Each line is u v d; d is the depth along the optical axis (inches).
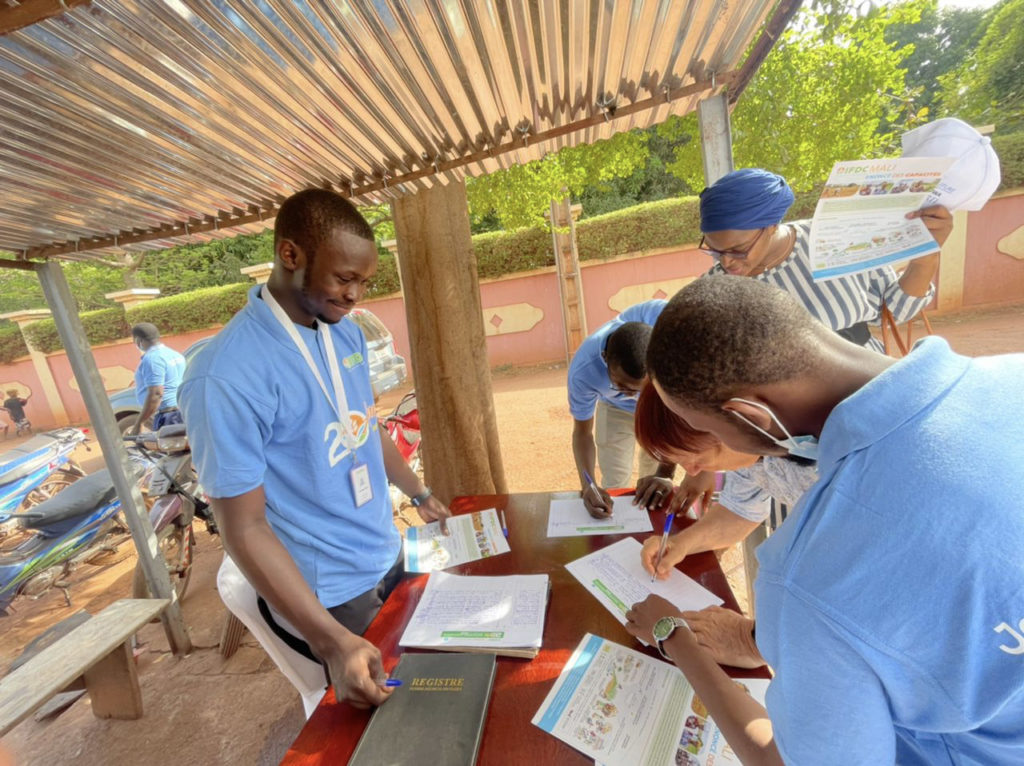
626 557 53.0
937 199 47.0
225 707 90.7
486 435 95.5
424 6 38.7
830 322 58.1
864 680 20.1
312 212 45.1
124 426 262.1
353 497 55.1
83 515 129.4
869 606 19.2
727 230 54.4
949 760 23.4
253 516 45.1
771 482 41.5
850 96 192.7
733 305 22.3
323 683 59.2
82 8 31.9
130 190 64.8
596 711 35.8
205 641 109.5
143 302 408.5
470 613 46.8
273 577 43.7
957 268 298.7
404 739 34.1
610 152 217.9
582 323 275.9
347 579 54.5
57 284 89.3
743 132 213.2
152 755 83.0
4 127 45.6
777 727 23.0
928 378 20.5
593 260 345.1
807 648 20.5
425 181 76.2
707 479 60.7
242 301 400.2
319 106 50.9
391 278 374.0
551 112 63.7
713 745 33.2
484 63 48.6
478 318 92.1
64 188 61.4
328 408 52.1
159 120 48.4
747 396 22.7
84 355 92.7
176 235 83.2
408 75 48.2
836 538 20.0
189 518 127.6
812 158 206.7
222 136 54.2
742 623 39.3
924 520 18.6
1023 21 391.5
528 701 37.1
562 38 49.8
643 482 65.6
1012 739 20.9
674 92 59.6
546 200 210.1
